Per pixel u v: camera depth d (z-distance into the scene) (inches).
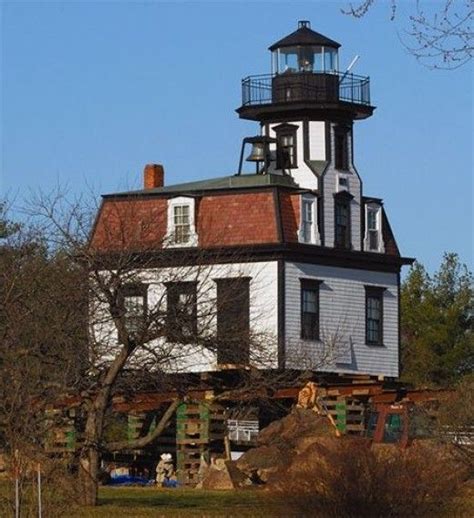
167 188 4367.6
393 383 3897.6
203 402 2615.7
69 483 1836.9
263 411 3715.6
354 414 3585.1
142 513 2135.8
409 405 3216.0
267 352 2689.5
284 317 4087.1
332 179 4382.4
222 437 3334.2
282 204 4173.2
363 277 4382.4
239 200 4168.3
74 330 2258.9
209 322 2508.6
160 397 3257.9
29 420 1764.3
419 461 1860.2
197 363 3316.9
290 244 4109.3
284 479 1899.6
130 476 3395.7
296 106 4407.0
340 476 1824.6
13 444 1699.1
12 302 2169.0
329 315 4247.0
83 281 2308.1
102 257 2379.4
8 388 1807.3
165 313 2384.4
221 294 2920.8
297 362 3257.9
